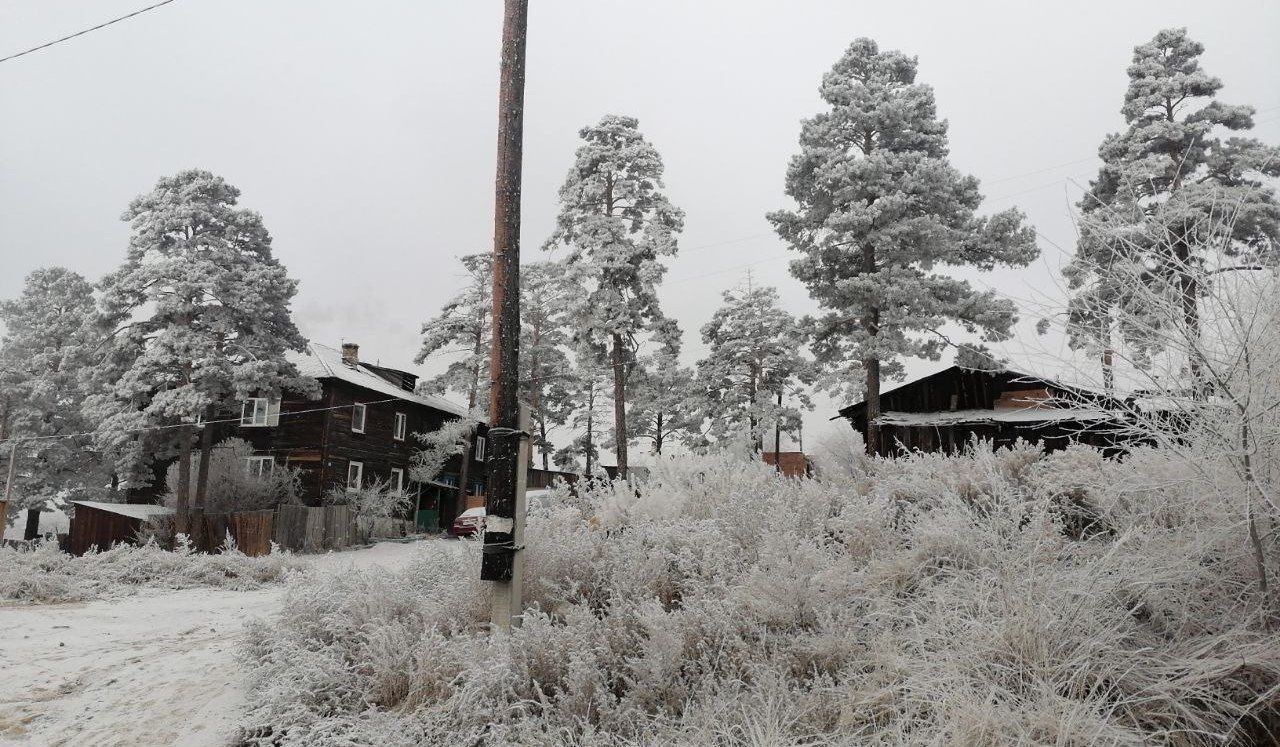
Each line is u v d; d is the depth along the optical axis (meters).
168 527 25.59
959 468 6.51
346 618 6.07
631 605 5.13
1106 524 5.18
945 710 3.48
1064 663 3.53
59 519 51.12
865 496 6.50
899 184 23.06
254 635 6.37
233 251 28.39
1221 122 21.27
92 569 14.35
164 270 26.16
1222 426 3.53
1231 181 19.84
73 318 40.44
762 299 38.66
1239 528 3.78
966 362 21.67
